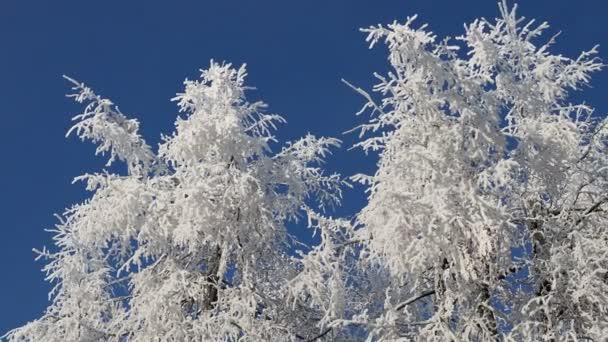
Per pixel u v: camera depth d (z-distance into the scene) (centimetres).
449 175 1026
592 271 1059
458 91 1086
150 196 1217
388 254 1038
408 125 1087
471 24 1153
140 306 1228
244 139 1280
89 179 1238
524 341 1015
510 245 1022
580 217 1156
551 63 1239
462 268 981
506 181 1028
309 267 1209
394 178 1053
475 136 1048
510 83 1169
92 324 1305
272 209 1320
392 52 1087
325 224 1216
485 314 1028
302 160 1356
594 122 1250
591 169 1212
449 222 967
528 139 1094
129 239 1266
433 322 1012
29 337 1267
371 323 1002
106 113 1258
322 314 1330
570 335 1033
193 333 1171
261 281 1329
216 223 1219
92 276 1342
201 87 1334
